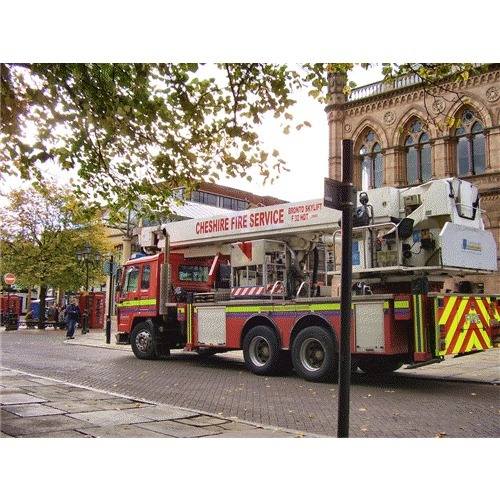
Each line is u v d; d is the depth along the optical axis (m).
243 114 8.54
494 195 22.47
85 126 8.67
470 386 11.12
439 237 10.52
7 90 7.73
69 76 7.85
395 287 11.33
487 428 7.18
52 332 32.16
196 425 7.11
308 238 13.16
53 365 14.96
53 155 8.84
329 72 8.64
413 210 11.21
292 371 13.33
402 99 25.81
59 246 33.44
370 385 11.27
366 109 27.06
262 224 13.62
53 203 32.44
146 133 8.89
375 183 27.03
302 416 8.09
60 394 9.49
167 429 6.84
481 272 11.25
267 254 13.52
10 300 36.91
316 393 10.14
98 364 15.25
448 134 24.14
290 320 12.16
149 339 16.31
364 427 7.29
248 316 13.08
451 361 15.67
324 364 11.26
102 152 9.66
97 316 35.06
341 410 4.93
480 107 23.25
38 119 8.27
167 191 10.28
